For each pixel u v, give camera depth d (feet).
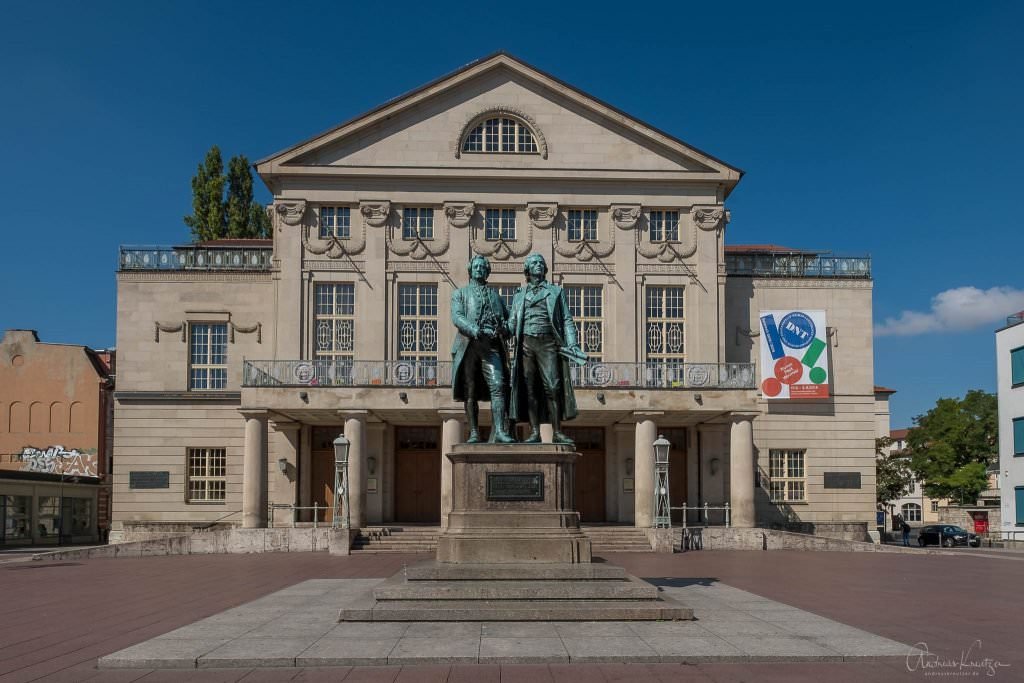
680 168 141.38
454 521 43.45
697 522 138.31
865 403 145.79
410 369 119.75
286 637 37.58
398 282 138.21
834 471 144.15
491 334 45.88
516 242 139.85
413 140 139.74
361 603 40.70
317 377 119.44
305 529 112.06
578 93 140.36
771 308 146.82
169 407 140.67
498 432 45.62
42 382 181.88
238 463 139.74
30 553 125.49
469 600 40.16
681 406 118.73
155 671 32.96
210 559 100.89
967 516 191.93
